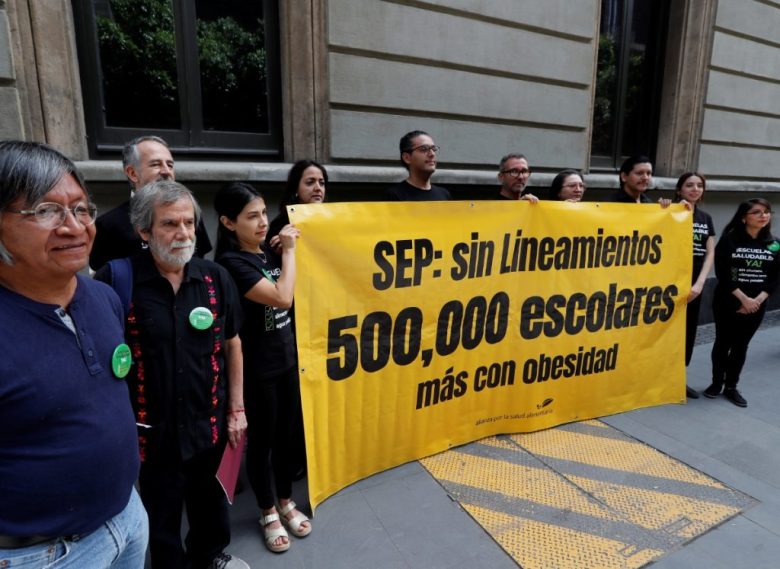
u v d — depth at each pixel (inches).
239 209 83.2
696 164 247.9
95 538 49.6
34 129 117.4
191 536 82.2
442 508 102.1
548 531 96.1
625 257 136.9
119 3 130.9
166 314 65.4
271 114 155.9
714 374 160.4
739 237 152.7
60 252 42.9
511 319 124.5
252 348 88.0
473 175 179.0
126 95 135.3
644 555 90.3
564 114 206.7
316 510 100.6
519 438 130.0
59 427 44.1
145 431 66.3
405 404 113.0
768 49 258.2
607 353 139.9
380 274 104.2
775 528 98.2
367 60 157.9
